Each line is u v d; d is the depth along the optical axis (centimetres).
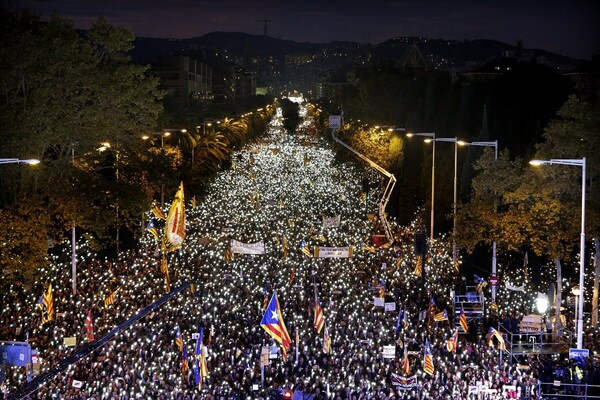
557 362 3656
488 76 14850
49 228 4775
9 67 4353
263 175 11538
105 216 4856
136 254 6166
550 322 4197
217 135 10375
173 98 14712
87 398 3130
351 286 5075
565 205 4112
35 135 4388
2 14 4644
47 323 4116
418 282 5075
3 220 3969
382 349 3697
